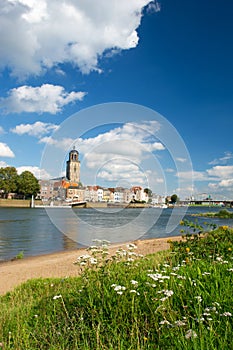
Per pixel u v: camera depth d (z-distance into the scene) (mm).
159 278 3979
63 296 4762
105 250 5789
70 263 14633
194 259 6184
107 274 4574
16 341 3537
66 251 20469
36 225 42031
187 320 3090
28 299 6488
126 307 3590
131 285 4047
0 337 3791
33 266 14562
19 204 102000
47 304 4895
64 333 3490
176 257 6715
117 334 3221
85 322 3676
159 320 3342
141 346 2869
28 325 4156
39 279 9328
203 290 3828
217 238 7406
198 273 4418
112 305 3748
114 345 3021
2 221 49000
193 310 3332
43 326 3871
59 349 3135
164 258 7176
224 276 4293
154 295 3756
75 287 5484
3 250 21500
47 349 3312
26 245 23922
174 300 3701
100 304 3803
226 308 3279
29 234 31250
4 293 8734
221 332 2836
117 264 5273
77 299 4320
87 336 3418
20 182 109312
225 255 6293
